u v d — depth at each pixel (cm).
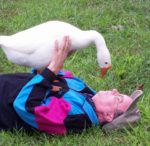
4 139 460
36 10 880
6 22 832
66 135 469
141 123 492
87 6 905
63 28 453
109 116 475
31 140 464
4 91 469
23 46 448
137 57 673
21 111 452
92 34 462
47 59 452
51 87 461
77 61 673
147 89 575
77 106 465
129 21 820
